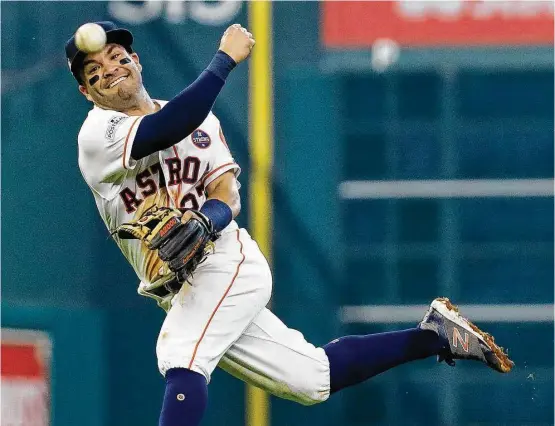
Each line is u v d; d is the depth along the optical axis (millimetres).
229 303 14445
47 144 30828
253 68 31203
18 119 30938
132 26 31297
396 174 31344
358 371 15477
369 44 31484
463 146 31484
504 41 31625
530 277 31266
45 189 30766
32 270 30625
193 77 31172
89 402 30172
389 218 31281
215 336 14305
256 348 14945
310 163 31172
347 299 31016
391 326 30984
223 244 14836
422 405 30797
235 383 30156
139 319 30469
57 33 31234
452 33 31734
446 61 31547
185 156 14656
